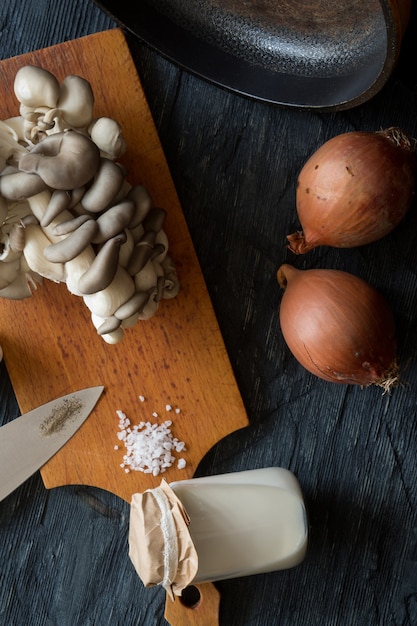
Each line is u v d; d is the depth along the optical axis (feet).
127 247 2.34
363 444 2.67
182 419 2.63
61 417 2.61
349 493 2.68
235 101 2.64
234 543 2.50
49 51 2.56
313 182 2.43
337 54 2.48
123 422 2.63
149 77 2.64
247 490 2.52
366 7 2.35
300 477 2.68
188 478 2.64
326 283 2.46
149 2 2.54
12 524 2.70
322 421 2.67
